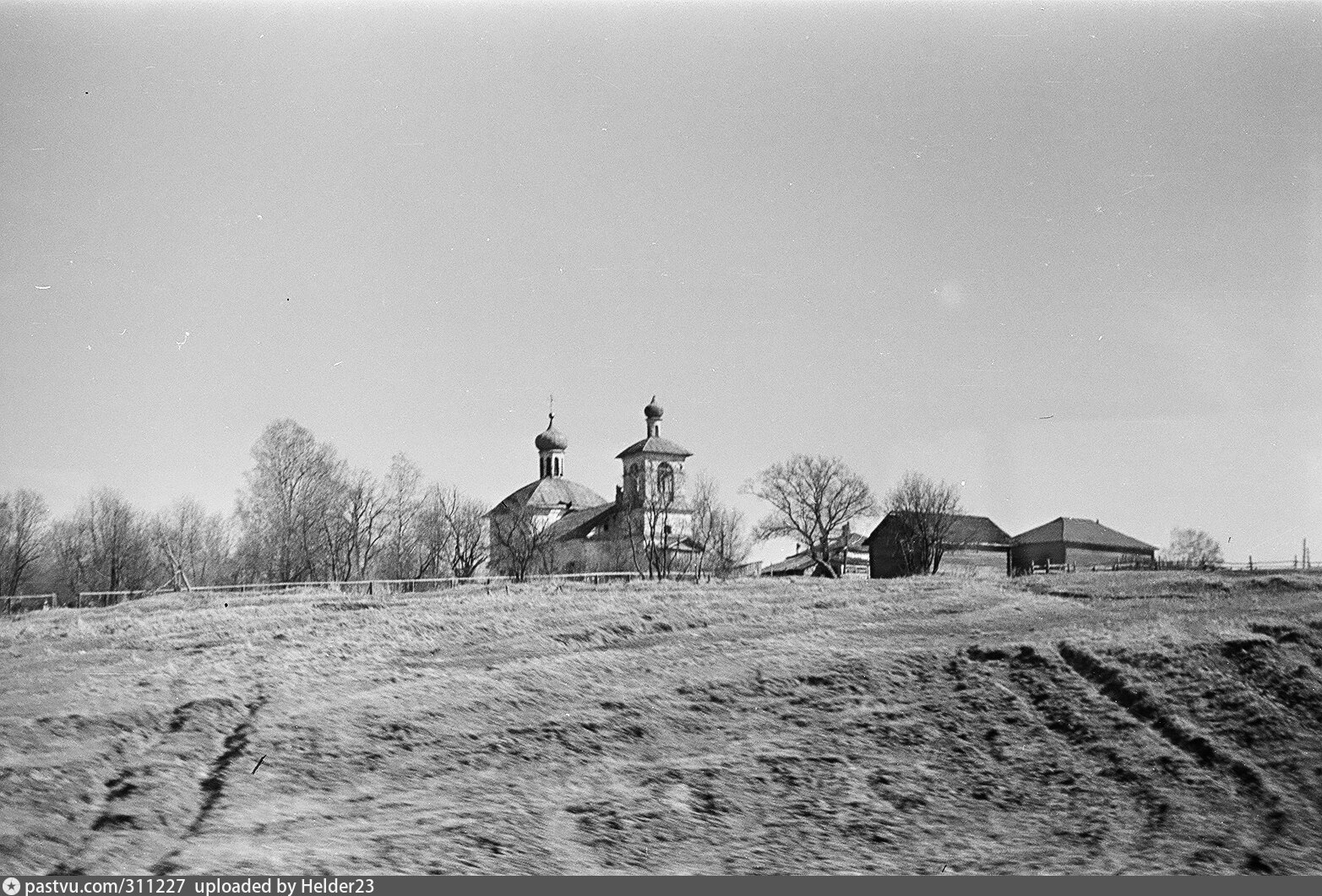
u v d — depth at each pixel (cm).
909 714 4119
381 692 4259
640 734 3916
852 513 10500
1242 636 4753
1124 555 9781
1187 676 4334
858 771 3631
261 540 9950
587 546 13012
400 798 3322
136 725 3762
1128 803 3409
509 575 10675
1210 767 3638
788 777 3575
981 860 3048
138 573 9775
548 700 4206
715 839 3136
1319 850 3112
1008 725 4006
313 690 4278
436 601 6581
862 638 5206
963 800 3441
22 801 3077
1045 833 3222
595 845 3052
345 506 10200
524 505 14275
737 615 5969
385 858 2873
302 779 3438
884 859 3041
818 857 3039
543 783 3478
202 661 4709
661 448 12888
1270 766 3644
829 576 10312
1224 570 7688
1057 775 3612
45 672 4494
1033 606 6069
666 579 9856
